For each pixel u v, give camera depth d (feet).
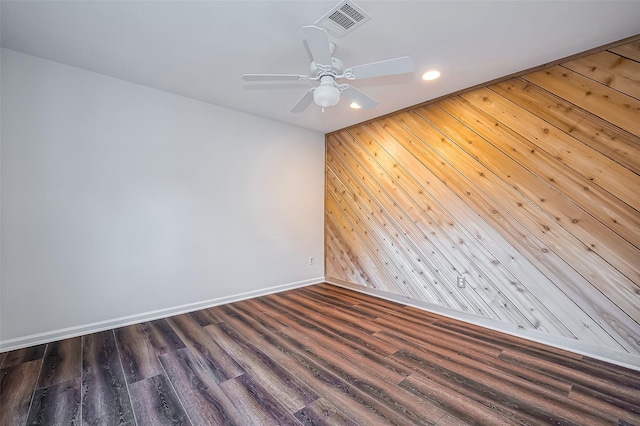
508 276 8.69
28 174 7.63
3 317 7.33
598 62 7.17
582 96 7.40
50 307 7.91
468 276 9.56
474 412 5.28
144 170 9.46
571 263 7.61
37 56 7.73
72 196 8.24
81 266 8.36
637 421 5.08
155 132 9.68
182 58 7.82
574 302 7.57
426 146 10.64
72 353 7.29
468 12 5.96
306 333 8.61
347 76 6.62
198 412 5.26
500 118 8.80
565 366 6.82
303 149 13.98
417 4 5.72
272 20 6.25
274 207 12.85
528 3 5.68
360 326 9.16
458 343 8.02
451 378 6.34
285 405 5.44
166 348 7.59
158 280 9.71
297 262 13.76
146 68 8.36
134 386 6.00
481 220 9.25
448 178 10.05
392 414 5.22
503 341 8.14
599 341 7.21
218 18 6.19
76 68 8.30
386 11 5.91
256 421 5.05
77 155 8.32
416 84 9.21
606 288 7.11
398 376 6.40
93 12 6.01
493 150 8.96
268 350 7.54
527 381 6.23
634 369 6.67
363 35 6.70
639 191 6.68
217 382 6.15
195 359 7.06
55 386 5.98
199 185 10.62
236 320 9.57
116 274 8.93
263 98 10.43
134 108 9.28
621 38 6.79
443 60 7.80
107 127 8.80
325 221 14.93
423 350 7.61
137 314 9.28
